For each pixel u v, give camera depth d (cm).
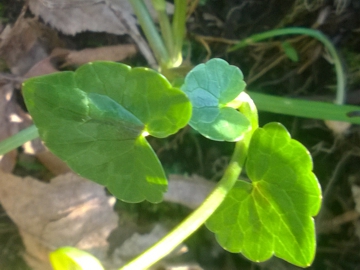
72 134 8
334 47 13
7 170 13
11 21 14
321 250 13
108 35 14
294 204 8
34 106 8
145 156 8
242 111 8
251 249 9
